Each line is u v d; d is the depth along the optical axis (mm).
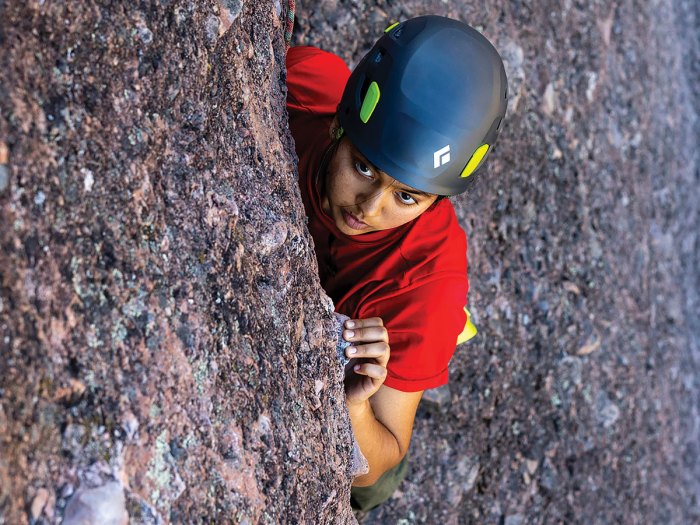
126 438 801
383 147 1217
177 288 926
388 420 1421
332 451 1235
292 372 1149
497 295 2605
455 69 1197
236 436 976
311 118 1508
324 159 1384
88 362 779
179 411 886
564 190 3082
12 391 685
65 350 756
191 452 891
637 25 4012
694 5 5000
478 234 2574
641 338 3494
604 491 3010
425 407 2305
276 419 1075
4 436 669
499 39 2783
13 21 746
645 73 3998
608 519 3006
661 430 3588
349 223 1337
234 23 1104
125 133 878
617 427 3162
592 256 3168
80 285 788
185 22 990
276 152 1227
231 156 1094
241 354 1026
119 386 809
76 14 814
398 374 1360
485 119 1225
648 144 3941
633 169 3727
